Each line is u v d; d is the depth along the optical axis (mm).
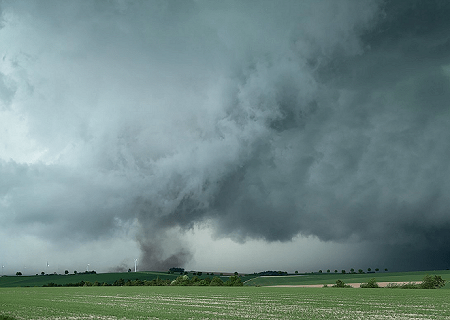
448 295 81312
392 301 64188
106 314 45375
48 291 109688
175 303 62219
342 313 45188
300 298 73875
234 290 113688
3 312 47844
